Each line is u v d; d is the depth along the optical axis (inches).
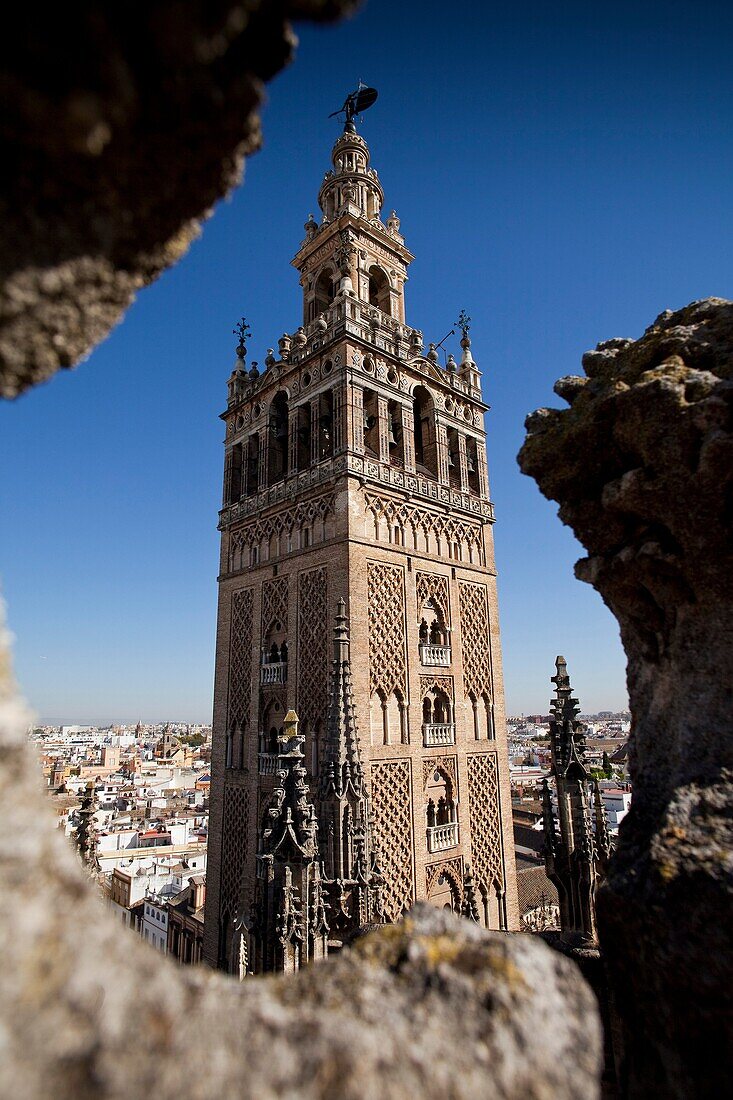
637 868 261.7
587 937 544.7
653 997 240.8
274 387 1518.2
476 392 1660.9
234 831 1333.7
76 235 163.2
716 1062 212.1
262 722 1333.7
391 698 1221.7
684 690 293.0
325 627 1226.6
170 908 2532.0
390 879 1127.0
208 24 138.1
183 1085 116.6
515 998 152.6
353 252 1519.4
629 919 255.6
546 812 637.9
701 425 273.3
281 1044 132.9
